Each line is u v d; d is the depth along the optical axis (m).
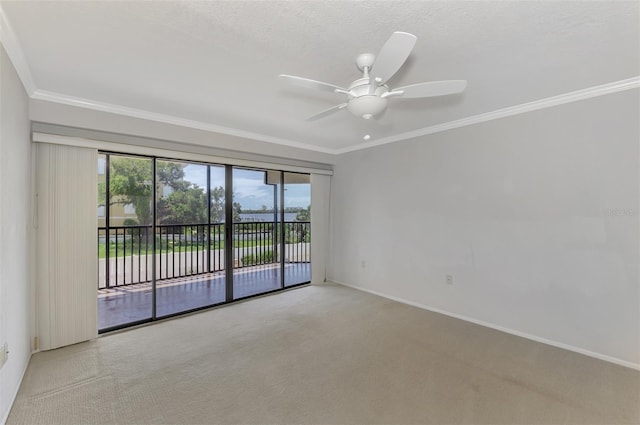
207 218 4.45
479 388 2.04
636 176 2.29
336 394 1.97
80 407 1.83
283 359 2.43
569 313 2.59
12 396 1.85
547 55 1.89
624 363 2.33
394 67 1.53
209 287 4.43
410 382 2.11
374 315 3.42
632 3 1.40
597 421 1.72
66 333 2.61
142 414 1.77
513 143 2.89
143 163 3.90
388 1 1.38
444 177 3.44
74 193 2.64
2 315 1.67
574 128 2.54
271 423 1.71
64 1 1.36
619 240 2.36
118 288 4.32
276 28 1.60
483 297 3.13
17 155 1.96
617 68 2.08
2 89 1.63
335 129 3.61
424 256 3.66
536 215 2.77
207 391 2.00
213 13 1.47
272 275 5.11
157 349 2.59
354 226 4.58
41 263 2.48
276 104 2.74
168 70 2.08
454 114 3.05
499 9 1.44
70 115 2.56
